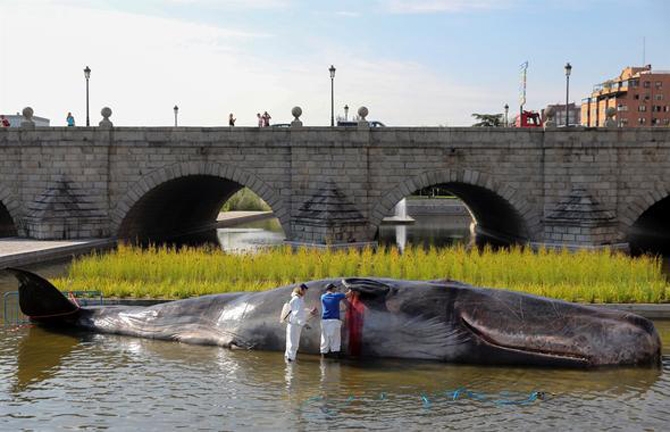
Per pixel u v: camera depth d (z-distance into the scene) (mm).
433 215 83562
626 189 44000
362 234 43469
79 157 45562
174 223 57750
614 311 16594
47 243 41250
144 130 45469
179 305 19625
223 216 74812
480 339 16234
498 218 54656
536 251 42438
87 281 26359
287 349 17047
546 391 14758
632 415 13562
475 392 14758
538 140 44062
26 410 14172
